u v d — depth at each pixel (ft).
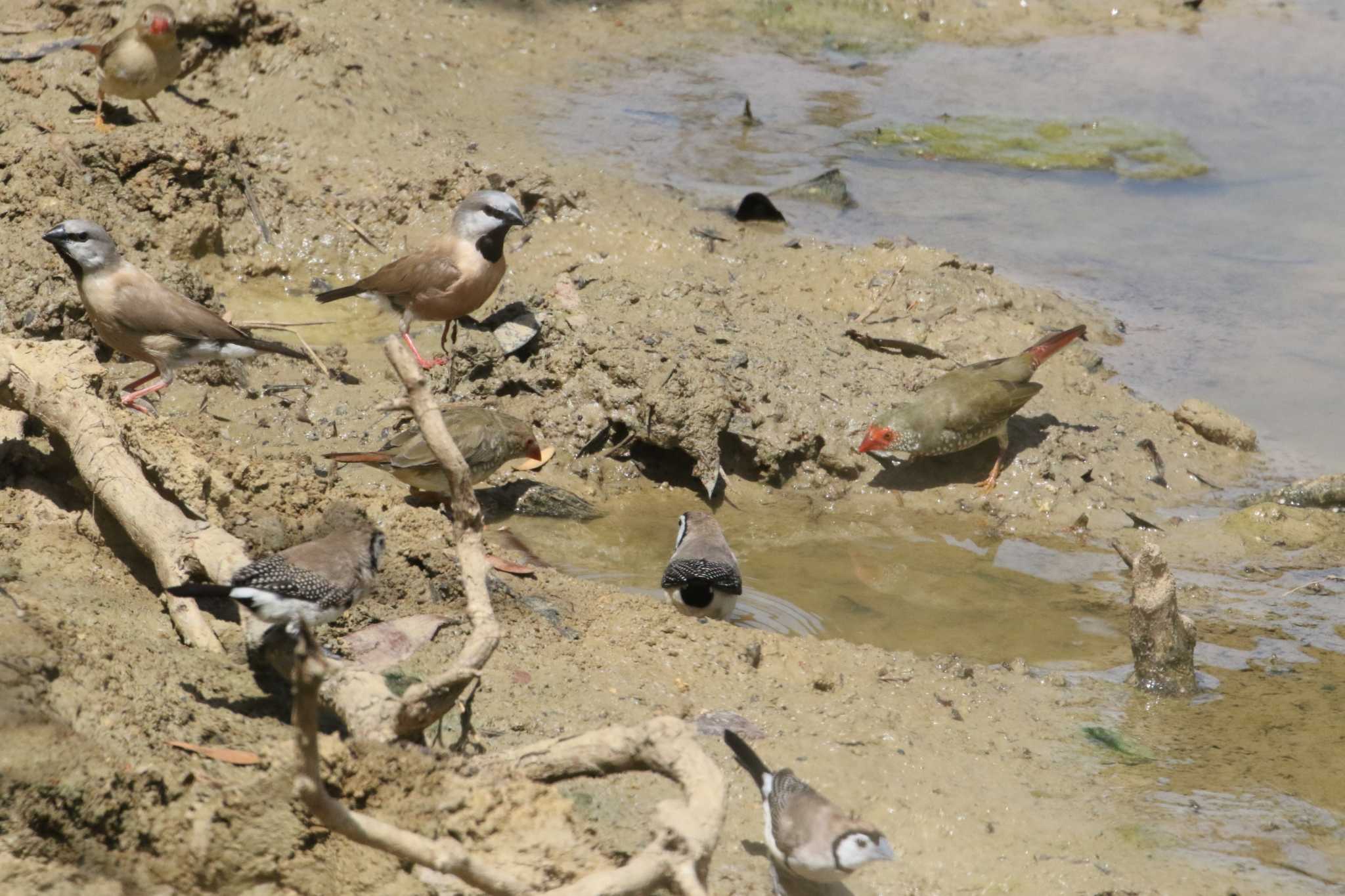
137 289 40.06
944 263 55.72
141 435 32.24
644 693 31.27
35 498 32.40
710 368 47.44
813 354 49.39
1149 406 49.24
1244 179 67.46
